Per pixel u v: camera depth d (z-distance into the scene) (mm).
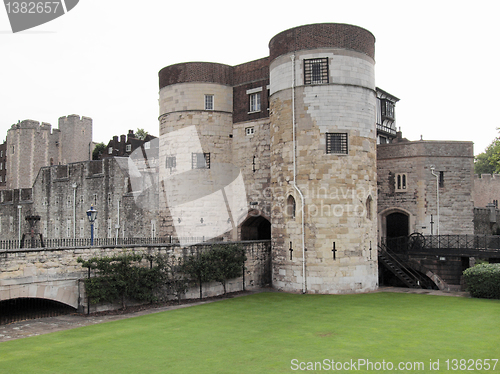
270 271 26031
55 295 17500
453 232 29484
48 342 13828
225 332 15031
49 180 50812
